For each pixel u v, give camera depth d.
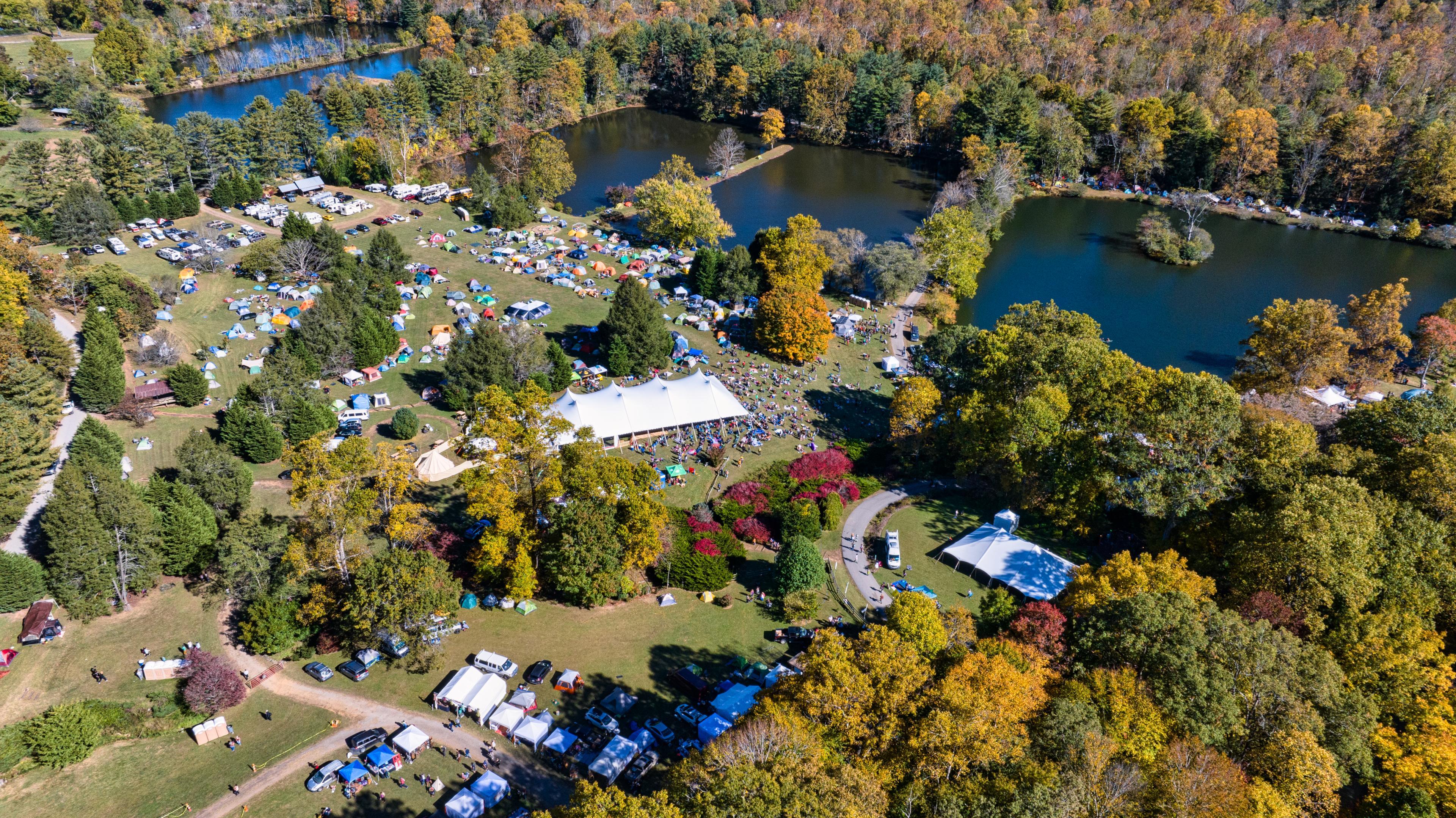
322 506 90.00
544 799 75.44
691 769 64.81
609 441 136.12
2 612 92.62
